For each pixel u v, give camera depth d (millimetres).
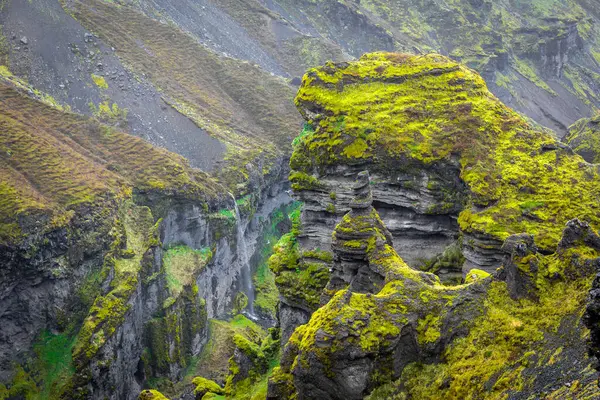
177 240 105312
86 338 75188
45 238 77688
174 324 89500
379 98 55281
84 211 86750
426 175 51625
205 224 108000
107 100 136000
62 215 82000
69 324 78875
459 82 56438
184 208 105750
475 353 30609
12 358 73438
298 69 198875
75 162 98625
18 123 102438
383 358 31234
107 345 76312
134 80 145125
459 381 29953
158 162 110125
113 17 166500
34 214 78375
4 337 73625
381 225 41594
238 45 196875
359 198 41500
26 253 75000
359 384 30719
